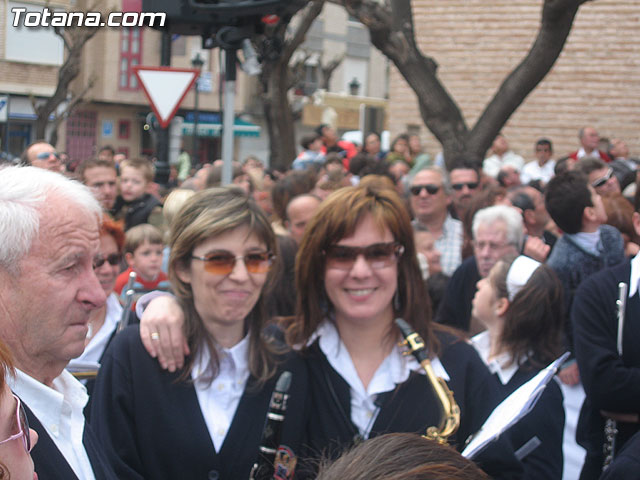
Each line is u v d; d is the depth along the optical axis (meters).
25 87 26.52
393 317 2.45
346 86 36.66
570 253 4.15
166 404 2.27
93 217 1.71
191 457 2.24
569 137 12.97
